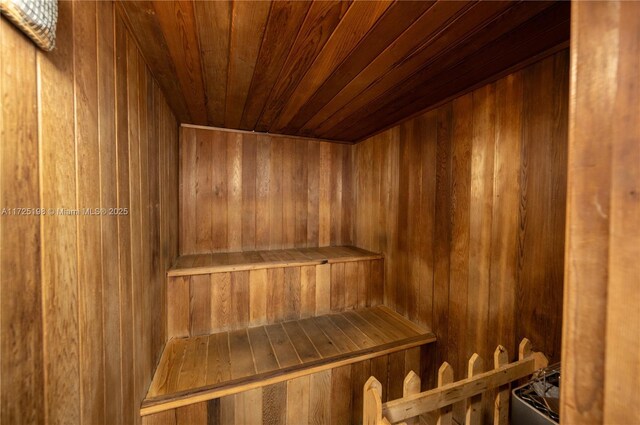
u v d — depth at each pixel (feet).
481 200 4.66
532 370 3.38
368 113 5.92
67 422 1.98
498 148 4.36
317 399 4.96
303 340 5.63
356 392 5.25
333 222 8.57
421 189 6.02
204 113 6.06
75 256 2.10
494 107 4.42
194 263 6.03
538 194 3.82
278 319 6.31
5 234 1.44
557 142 3.60
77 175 2.13
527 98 3.94
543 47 3.49
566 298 1.13
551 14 2.89
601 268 1.01
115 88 2.82
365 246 8.08
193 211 6.94
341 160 8.66
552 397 2.68
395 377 5.57
